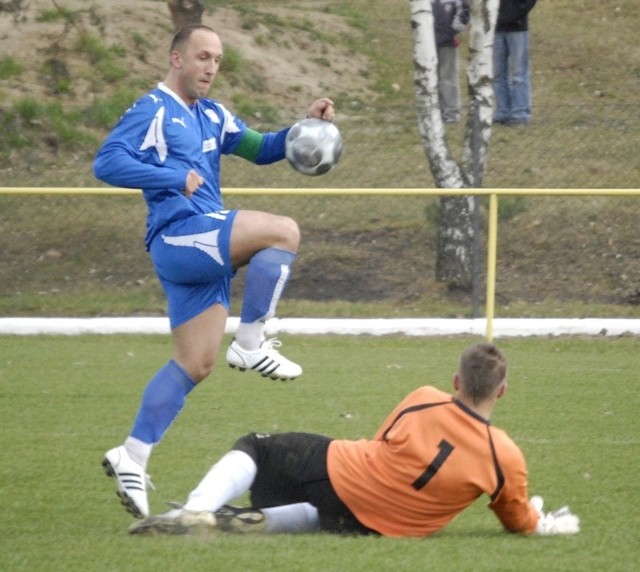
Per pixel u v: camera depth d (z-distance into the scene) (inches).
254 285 780.0
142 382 1376.7
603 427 1143.6
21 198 2079.2
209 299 798.5
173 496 885.8
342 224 2081.7
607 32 3169.3
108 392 1314.0
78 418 1175.6
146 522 719.7
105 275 1953.7
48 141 2333.9
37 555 690.2
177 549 691.4
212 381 1389.0
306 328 1744.6
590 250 1996.8
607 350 1652.3
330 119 891.4
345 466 717.9
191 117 810.2
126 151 772.6
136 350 1620.3
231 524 729.0
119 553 685.3
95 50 2746.1
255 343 796.6
